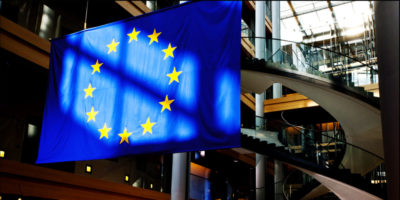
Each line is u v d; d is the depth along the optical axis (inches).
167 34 347.3
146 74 346.6
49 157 376.5
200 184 1211.9
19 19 598.9
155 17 359.6
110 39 379.6
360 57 1254.3
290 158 676.7
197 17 336.2
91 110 368.8
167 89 331.9
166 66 339.0
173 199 606.5
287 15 1563.7
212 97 308.7
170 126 321.7
